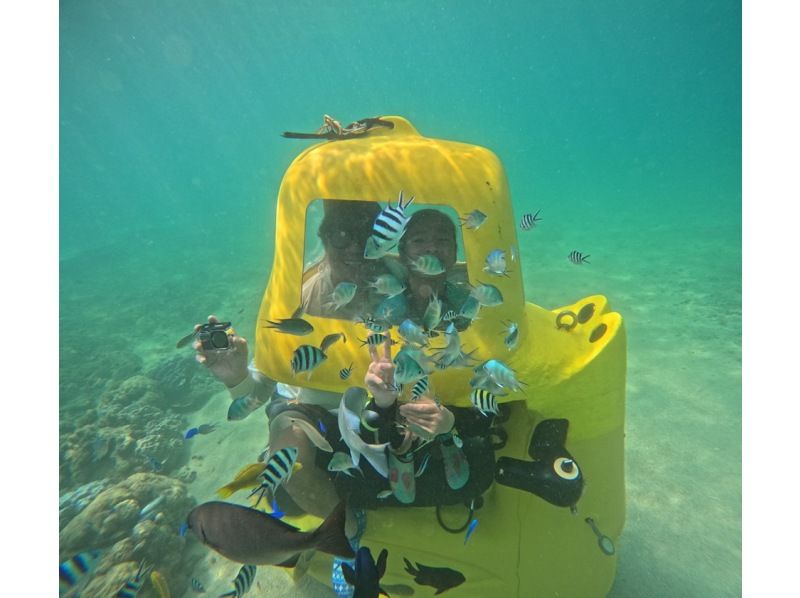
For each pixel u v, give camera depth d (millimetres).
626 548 3363
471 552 2209
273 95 120250
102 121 94812
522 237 16703
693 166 44344
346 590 2371
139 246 24938
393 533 2279
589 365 1987
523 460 1947
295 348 2189
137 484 4266
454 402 2074
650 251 12852
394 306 2402
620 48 94625
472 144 2234
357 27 60594
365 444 1698
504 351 2021
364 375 2088
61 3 26500
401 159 2035
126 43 41781
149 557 3553
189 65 64562
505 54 98438
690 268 10672
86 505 4527
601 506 2221
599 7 62656
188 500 4328
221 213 40969
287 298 2219
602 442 2154
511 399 1964
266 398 2832
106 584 3305
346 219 2404
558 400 2014
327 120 2422
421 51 91438
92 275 19141
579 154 76875
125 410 6535
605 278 10477
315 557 2768
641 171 45906
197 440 5918
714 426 4711
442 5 52875
